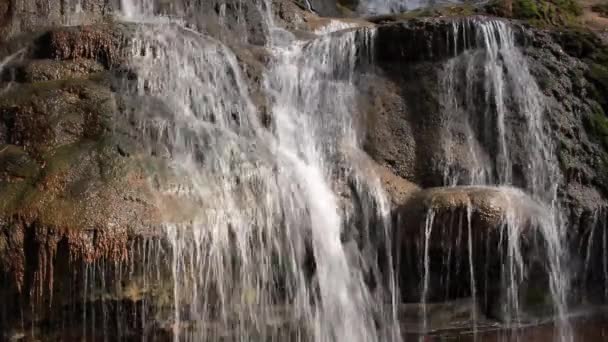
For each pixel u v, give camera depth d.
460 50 7.64
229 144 6.03
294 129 6.97
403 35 7.68
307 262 5.93
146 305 5.18
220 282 5.42
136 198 5.20
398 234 6.34
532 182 7.23
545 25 9.38
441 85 7.48
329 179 6.50
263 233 5.66
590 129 7.75
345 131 7.17
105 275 5.00
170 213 5.22
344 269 6.17
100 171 5.37
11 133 5.77
